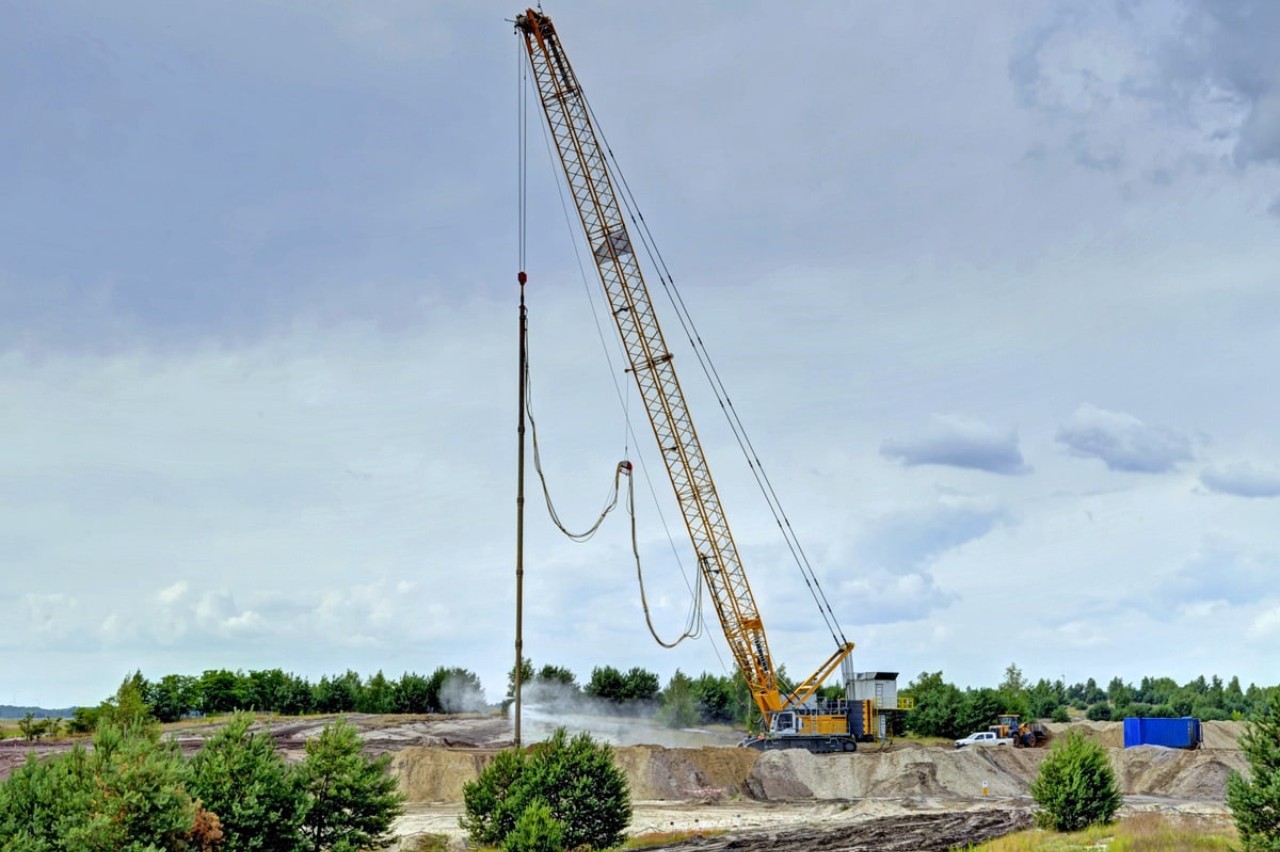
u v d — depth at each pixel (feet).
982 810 240.94
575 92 323.57
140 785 114.83
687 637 310.86
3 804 115.14
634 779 285.02
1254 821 131.03
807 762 301.22
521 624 166.81
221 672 434.30
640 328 327.47
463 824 166.81
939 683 483.92
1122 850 153.69
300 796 130.82
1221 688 654.94
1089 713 613.93
